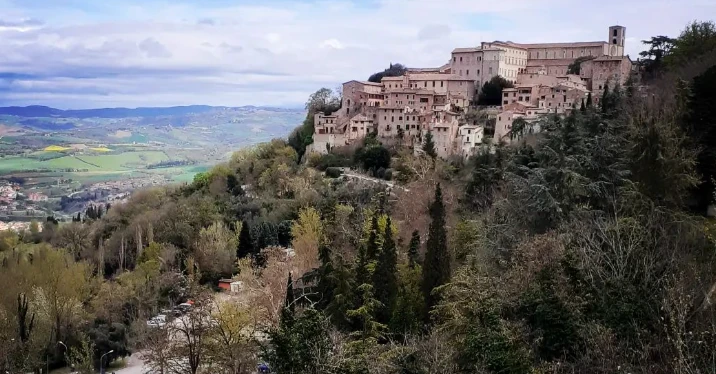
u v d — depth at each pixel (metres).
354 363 33.62
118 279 108.94
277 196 148.38
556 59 175.75
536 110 140.75
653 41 143.25
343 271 57.31
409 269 60.72
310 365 32.56
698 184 53.12
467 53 172.50
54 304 88.44
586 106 105.06
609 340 31.89
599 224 44.53
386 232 60.53
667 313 31.67
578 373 31.91
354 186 130.38
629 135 62.75
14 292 89.62
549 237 44.50
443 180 106.69
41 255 104.62
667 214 45.25
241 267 105.31
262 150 180.50
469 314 38.53
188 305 84.56
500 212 63.94
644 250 39.75
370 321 49.84
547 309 35.75
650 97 90.38
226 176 164.50
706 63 81.75
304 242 90.75
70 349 82.19
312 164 157.50
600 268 37.94
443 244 54.91
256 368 57.88
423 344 37.69
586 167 58.22
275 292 72.56
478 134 141.25
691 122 61.25
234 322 61.12
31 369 80.12
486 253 54.28
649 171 50.12
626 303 34.81
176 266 119.38
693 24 106.06
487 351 33.16
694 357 28.30
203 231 124.00
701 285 33.12
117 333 89.44
